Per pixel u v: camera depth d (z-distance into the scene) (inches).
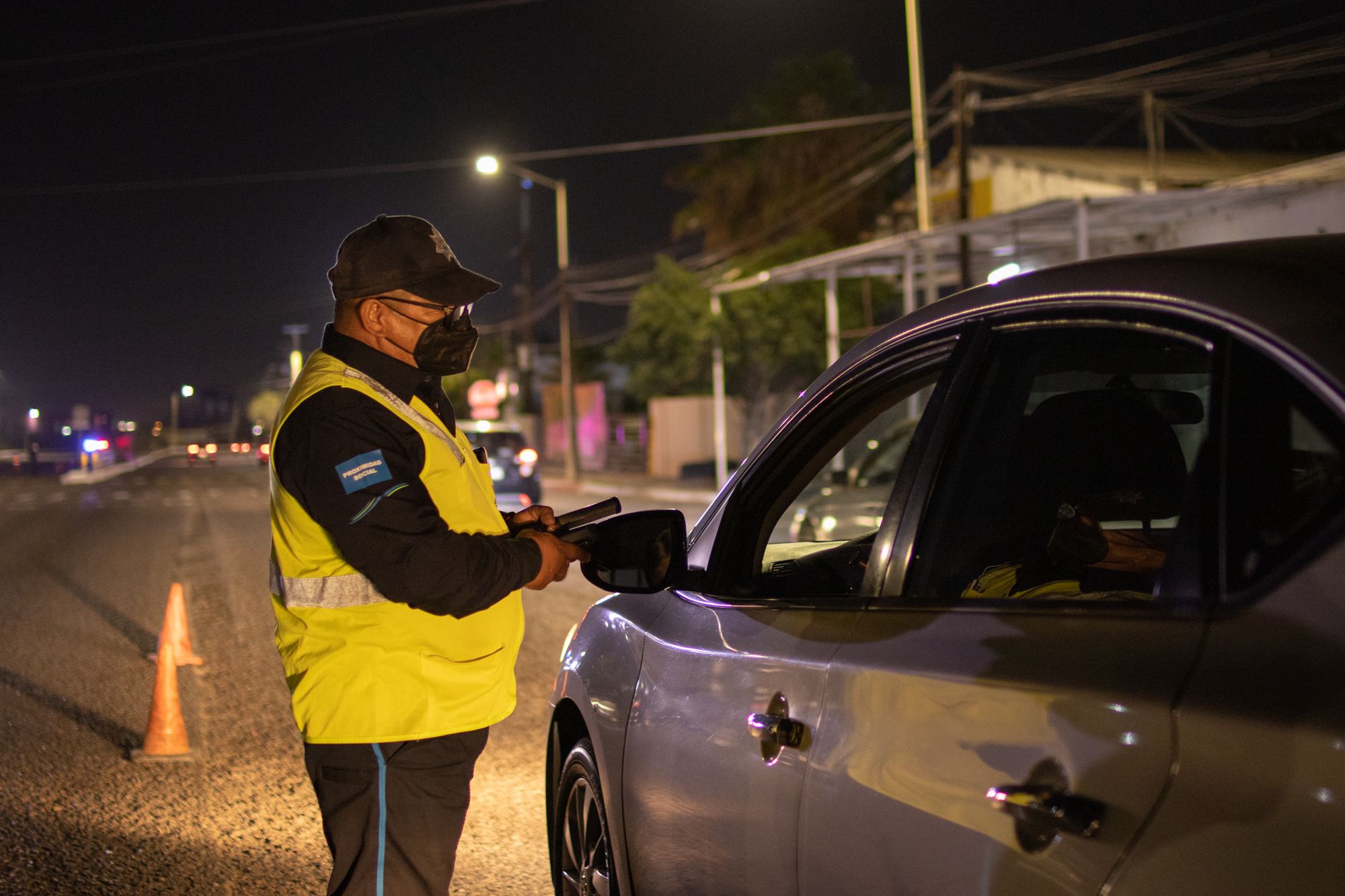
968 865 66.2
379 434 95.4
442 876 100.6
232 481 1669.5
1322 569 54.8
